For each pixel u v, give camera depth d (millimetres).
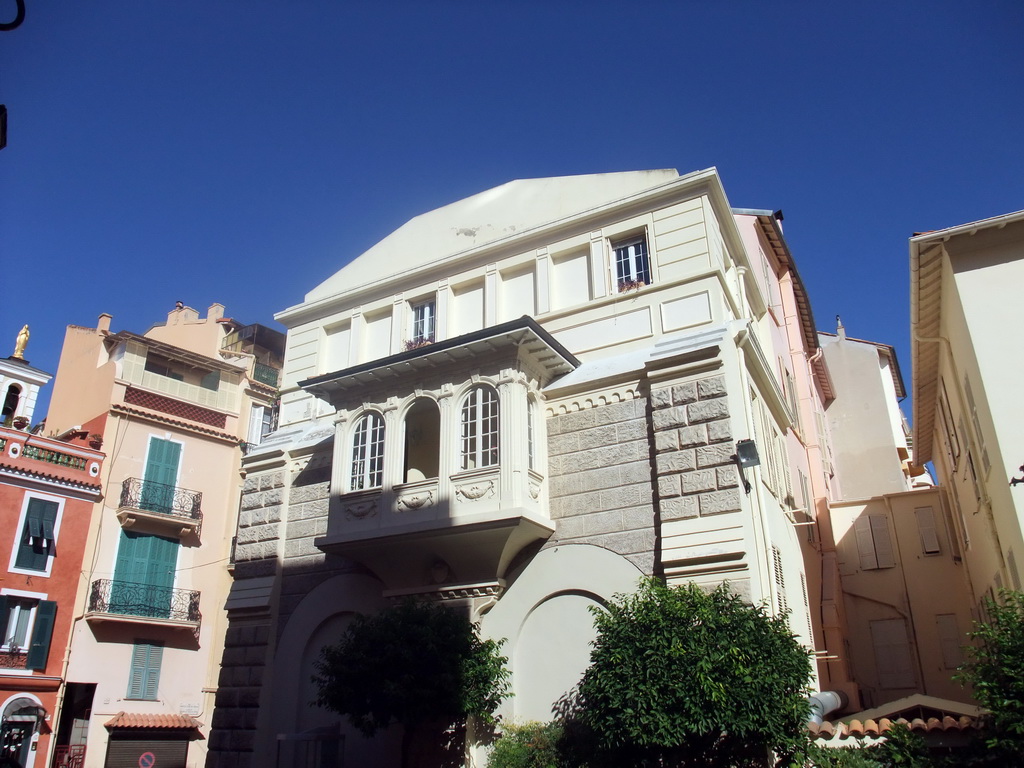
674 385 15625
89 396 33969
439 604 16250
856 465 32562
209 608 32969
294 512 19516
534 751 13734
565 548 15695
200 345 39656
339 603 17688
